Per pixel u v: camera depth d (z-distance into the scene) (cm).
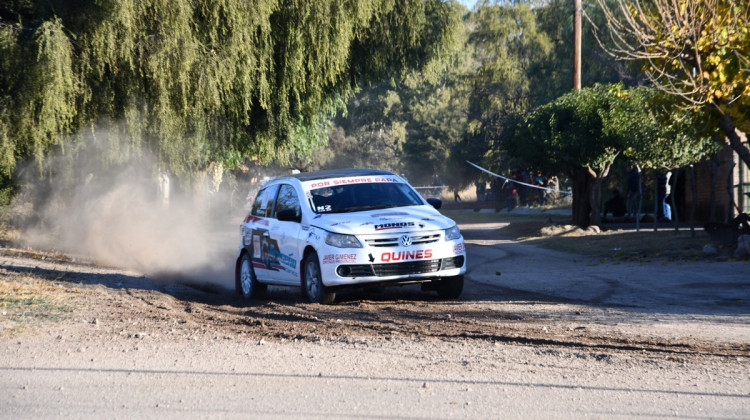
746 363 941
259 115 3181
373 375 909
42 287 1850
